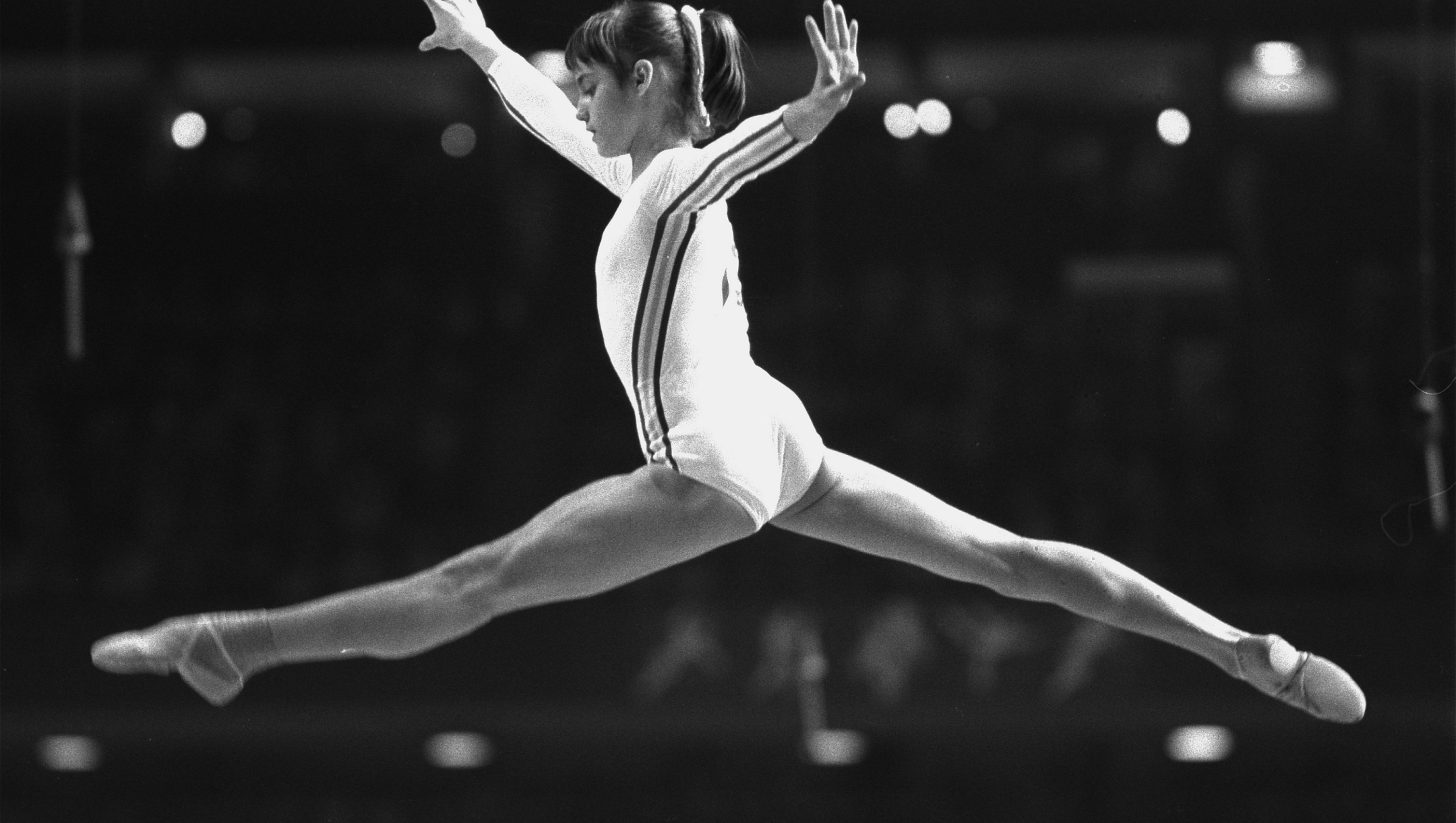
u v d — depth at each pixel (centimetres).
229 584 1496
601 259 568
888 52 1276
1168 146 1328
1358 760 1340
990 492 1387
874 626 1402
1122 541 1387
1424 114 1011
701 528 542
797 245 1332
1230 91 1312
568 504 546
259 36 1336
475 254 1456
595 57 570
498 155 1431
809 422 594
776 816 1380
